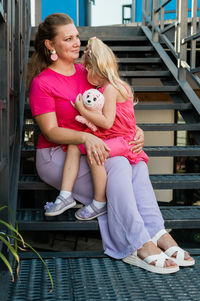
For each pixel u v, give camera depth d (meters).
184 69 3.79
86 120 2.02
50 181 2.23
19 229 2.04
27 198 5.68
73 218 2.11
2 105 1.79
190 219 2.18
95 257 1.99
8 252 1.84
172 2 7.41
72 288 1.68
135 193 2.04
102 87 2.08
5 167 1.88
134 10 8.11
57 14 2.13
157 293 1.65
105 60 2.06
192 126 3.12
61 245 6.32
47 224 2.05
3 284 1.70
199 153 2.76
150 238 1.88
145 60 4.40
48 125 2.05
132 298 1.61
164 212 2.34
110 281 1.75
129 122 2.09
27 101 3.40
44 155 2.18
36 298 1.58
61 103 2.09
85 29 5.26
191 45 3.51
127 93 2.08
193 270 1.87
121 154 2.04
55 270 1.85
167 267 1.81
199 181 2.46
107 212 2.06
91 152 1.94
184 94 3.61
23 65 3.54
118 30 5.34
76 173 2.07
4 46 1.86
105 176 1.98
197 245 6.12
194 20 3.52
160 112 6.96
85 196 2.16
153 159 7.24
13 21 2.48
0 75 1.87
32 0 6.85
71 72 2.18
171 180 2.44
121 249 1.94
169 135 7.09
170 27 4.14
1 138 1.80
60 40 2.08
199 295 1.64
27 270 1.85
